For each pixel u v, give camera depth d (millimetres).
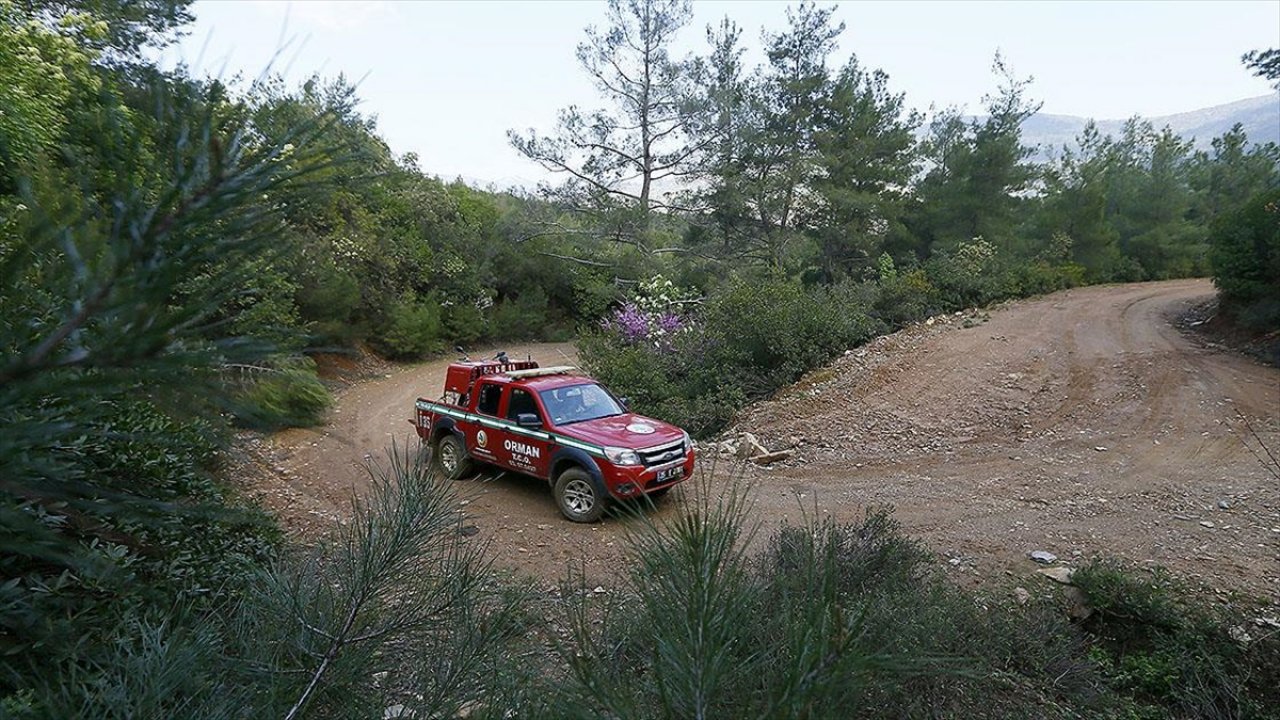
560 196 25641
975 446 11156
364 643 2299
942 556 6934
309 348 1299
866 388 14008
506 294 30766
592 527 7680
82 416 1035
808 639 1346
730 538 1545
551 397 8734
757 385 14719
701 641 1347
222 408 1138
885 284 21156
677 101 24203
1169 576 6293
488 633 2490
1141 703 4852
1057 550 7047
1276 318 15758
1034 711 4266
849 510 8398
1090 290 26875
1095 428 11602
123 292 994
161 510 1147
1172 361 14680
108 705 1741
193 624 2631
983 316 20422
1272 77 17562
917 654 2281
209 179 1112
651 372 14289
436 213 27328
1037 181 31625
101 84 1179
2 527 1011
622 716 1387
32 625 1798
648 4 23906
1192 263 37438
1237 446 10289
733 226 27672
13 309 1015
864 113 27891
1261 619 5480
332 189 1324
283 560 3309
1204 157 46625
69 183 1130
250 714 1959
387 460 10484
